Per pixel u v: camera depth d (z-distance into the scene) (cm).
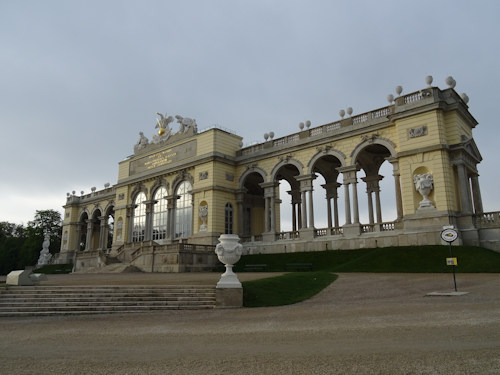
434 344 756
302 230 4031
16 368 675
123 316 1434
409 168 3225
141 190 5603
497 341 761
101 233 7000
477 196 3512
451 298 1470
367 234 3519
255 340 888
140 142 5838
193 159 4869
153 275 3155
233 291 1641
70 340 960
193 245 3950
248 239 4625
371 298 1647
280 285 1956
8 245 8750
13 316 1454
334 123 3978
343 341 830
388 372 589
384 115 3588
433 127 3138
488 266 2378
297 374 596
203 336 966
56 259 7612
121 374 622
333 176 4631
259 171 4606
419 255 2784
